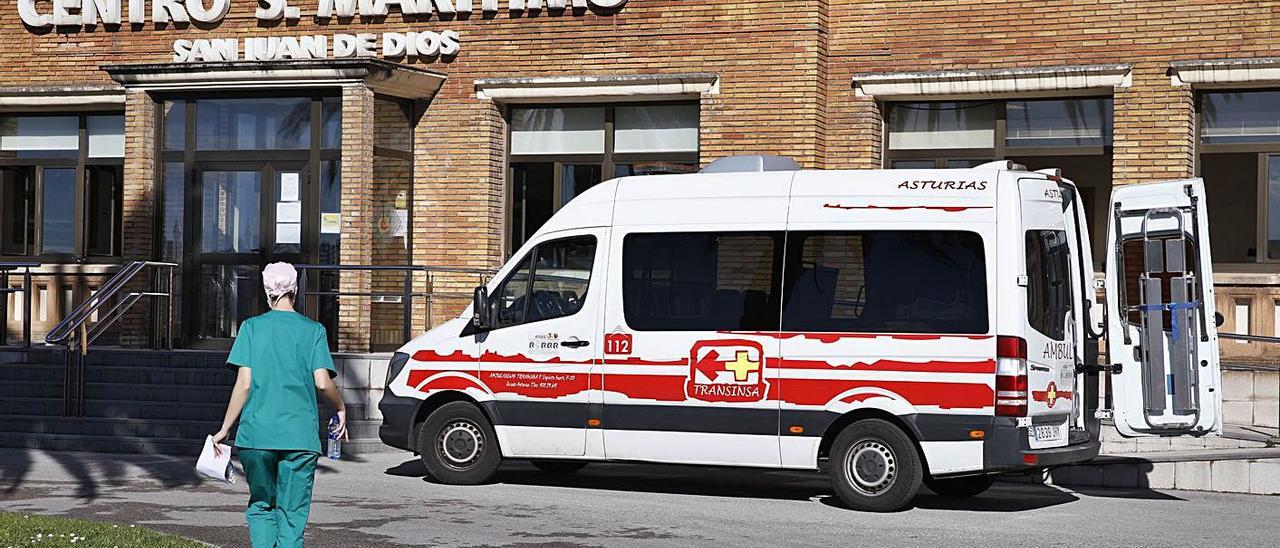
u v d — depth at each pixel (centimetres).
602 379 1288
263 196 2011
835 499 1284
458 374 1343
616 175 2017
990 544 1036
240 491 1291
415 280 2012
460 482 1343
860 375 1205
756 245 1250
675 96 1955
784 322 1232
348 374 1705
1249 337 1599
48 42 2167
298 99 2005
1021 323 1170
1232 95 1808
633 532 1073
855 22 1902
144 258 2041
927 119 1923
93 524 1009
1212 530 1118
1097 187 1866
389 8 2053
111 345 2086
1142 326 1341
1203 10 1777
